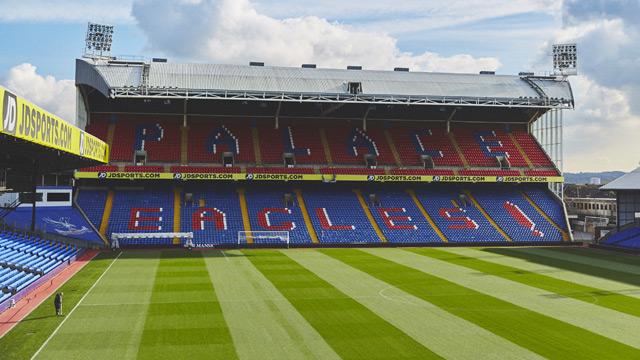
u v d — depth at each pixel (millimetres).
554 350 25703
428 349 25656
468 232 69562
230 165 70562
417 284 41031
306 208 70562
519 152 79875
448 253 59656
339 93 65438
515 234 70250
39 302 33906
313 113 79125
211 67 70062
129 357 24234
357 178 71625
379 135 79438
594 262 53938
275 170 70750
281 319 30562
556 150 78062
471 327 29344
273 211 69062
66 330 28016
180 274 44281
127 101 74062
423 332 28328
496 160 77688
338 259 54125
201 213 67000
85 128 72188
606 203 88125
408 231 68438
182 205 68062
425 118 82062
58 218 60500
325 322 30047
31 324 29016
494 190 78750
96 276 42875
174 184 71375
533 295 37531
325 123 79688
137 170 67312
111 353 24703
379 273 45844
